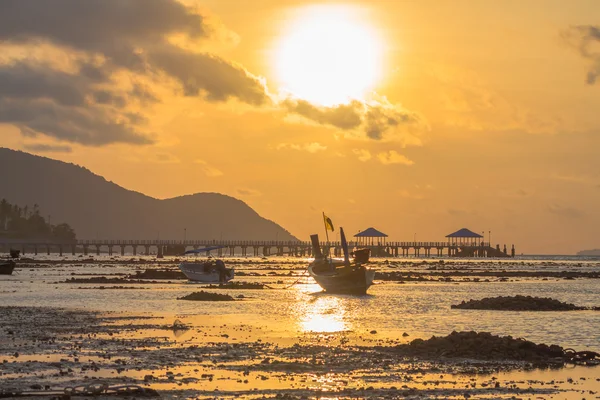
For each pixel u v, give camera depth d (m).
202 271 164.00
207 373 47.50
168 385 43.66
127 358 52.47
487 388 44.53
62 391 40.66
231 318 82.75
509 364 52.56
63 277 183.12
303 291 134.88
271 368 49.47
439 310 95.44
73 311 89.88
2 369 47.41
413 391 43.25
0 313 86.31
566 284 177.12
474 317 86.38
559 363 53.28
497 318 85.38
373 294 128.75
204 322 78.00
